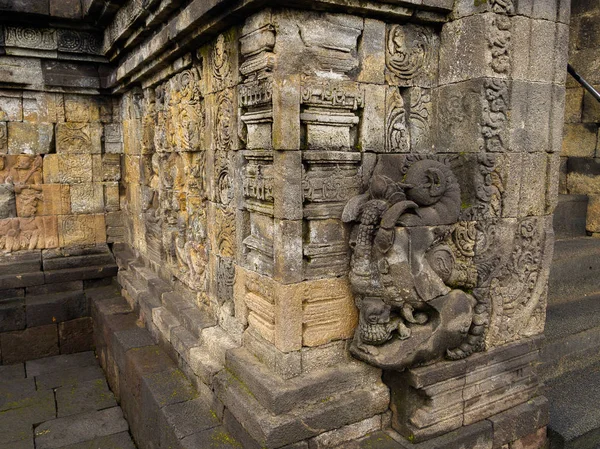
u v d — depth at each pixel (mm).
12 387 5230
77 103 6199
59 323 6074
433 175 2844
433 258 2916
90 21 5496
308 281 2922
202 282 4133
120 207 6695
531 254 3340
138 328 4996
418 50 3139
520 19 2939
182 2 3430
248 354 3240
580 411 3521
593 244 4973
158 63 4371
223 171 3506
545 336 3801
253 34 2781
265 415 2773
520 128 3068
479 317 3137
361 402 2988
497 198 3090
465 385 3150
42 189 6152
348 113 2939
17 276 5957
